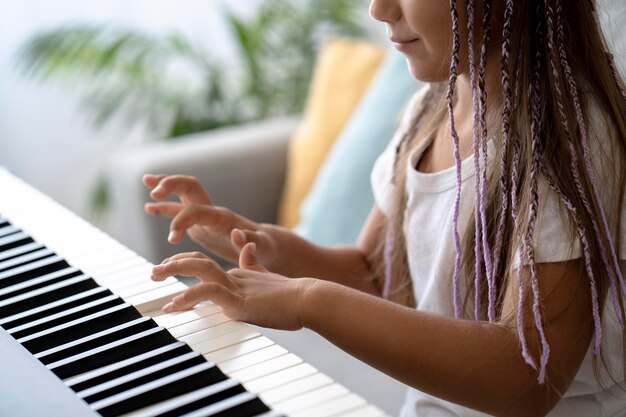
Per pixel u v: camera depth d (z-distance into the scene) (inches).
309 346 61.7
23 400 28.9
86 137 108.5
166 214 44.9
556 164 34.8
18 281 38.9
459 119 41.4
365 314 34.1
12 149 109.3
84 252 41.6
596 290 33.5
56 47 97.1
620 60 42.4
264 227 45.3
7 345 32.7
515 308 34.0
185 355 30.9
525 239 33.4
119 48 96.8
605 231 34.1
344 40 83.5
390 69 69.6
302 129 81.4
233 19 97.3
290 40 98.6
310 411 27.4
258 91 99.0
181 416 27.8
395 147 45.8
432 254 41.0
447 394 33.6
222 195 82.8
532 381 33.1
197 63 100.3
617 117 36.1
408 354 33.5
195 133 98.0
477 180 35.5
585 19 36.6
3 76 107.3
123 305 34.8
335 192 68.2
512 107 35.5
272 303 34.5
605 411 38.1
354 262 48.0
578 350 33.8
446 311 40.1
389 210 44.9
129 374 30.3
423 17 36.0
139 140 108.3
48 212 47.1
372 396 55.2
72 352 32.3
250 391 28.7
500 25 36.4
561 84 35.1
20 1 105.2
